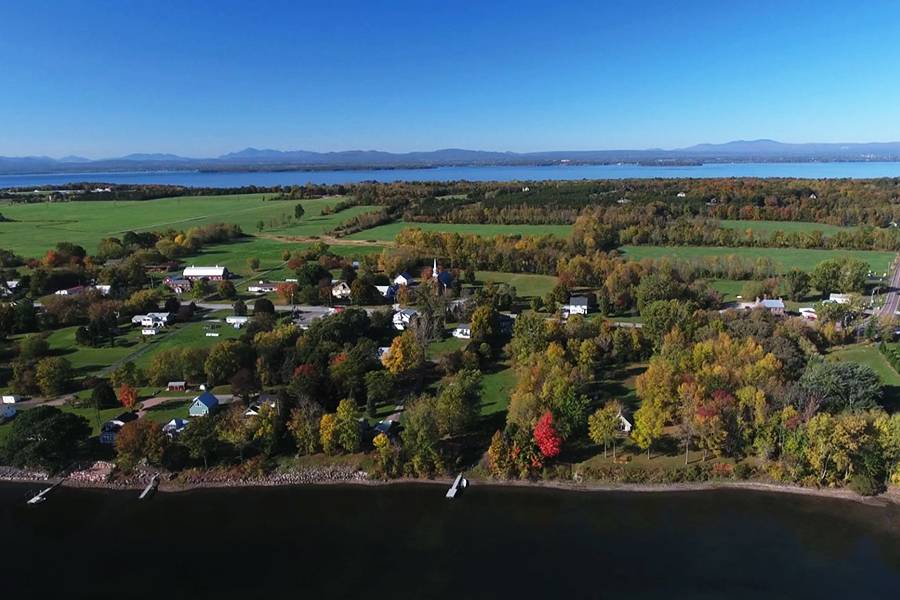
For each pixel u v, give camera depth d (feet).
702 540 270.05
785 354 383.45
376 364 403.95
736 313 486.38
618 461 323.16
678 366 367.45
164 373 404.77
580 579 247.29
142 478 322.75
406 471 322.34
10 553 269.23
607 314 565.94
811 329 467.11
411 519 289.12
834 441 297.74
